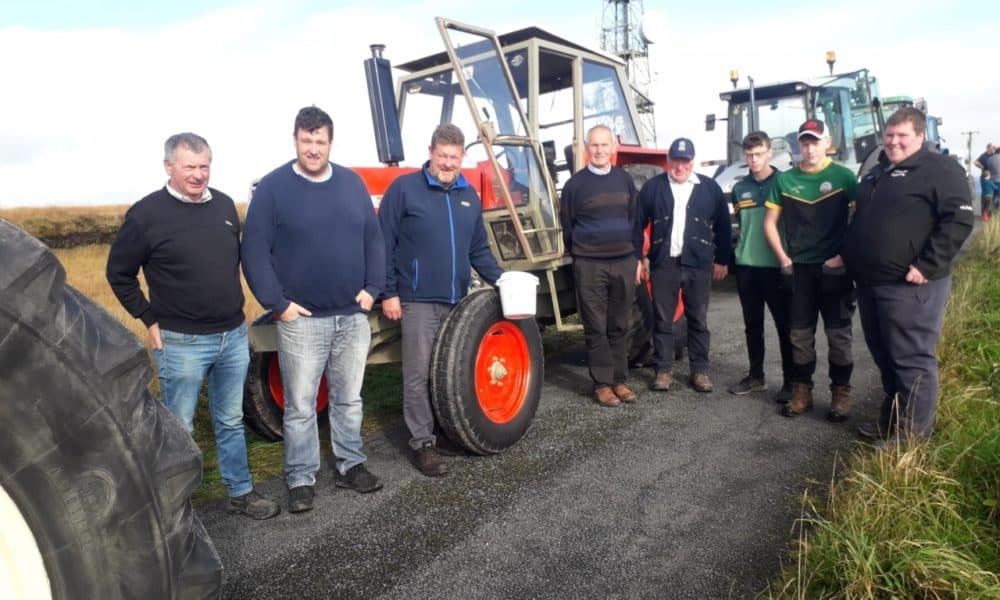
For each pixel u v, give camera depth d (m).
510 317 3.60
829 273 3.79
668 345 4.65
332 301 3.09
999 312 5.18
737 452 3.52
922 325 3.29
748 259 4.33
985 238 8.68
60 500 1.26
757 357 4.50
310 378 3.11
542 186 4.41
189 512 1.51
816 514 2.82
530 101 4.38
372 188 4.11
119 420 1.33
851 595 2.15
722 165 9.73
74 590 1.28
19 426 1.22
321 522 2.96
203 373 2.91
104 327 1.41
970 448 2.90
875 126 9.53
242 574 2.56
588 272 4.27
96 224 19.38
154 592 1.38
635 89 6.05
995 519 2.57
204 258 2.81
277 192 2.97
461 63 4.23
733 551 2.59
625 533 2.75
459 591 2.40
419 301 3.47
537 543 2.70
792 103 9.15
